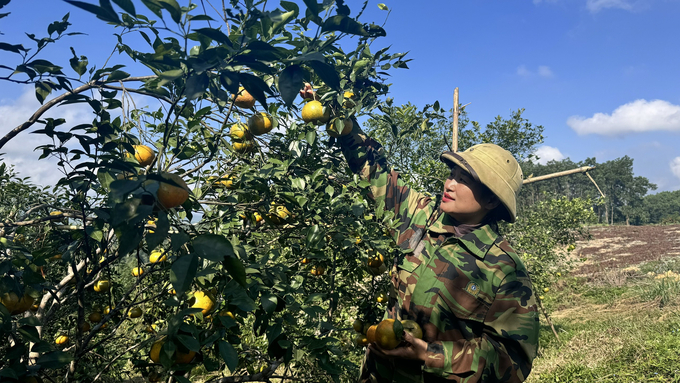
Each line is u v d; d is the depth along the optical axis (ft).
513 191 6.18
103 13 2.40
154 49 3.79
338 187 7.66
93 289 7.56
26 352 3.88
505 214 6.48
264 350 9.48
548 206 29.78
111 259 4.70
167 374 5.14
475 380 4.98
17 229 6.42
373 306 8.91
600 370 19.17
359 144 7.56
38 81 4.07
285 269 5.29
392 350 5.13
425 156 15.69
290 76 3.12
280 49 3.32
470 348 5.12
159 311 8.05
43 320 6.63
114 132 4.57
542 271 26.58
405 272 6.49
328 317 7.75
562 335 29.40
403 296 6.41
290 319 4.96
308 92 6.76
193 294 4.86
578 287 47.03
